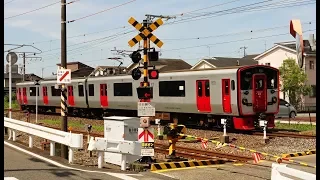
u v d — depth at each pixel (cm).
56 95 3578
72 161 1118
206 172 1002
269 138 1756
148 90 1082
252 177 949
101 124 2692
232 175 971
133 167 1036
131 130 1130
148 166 1038
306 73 4597
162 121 2552
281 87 4441
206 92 2155
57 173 956
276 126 2405
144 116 1067
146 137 1064
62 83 1306
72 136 1098
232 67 2059
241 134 1922
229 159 1258
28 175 928
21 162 1113
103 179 891
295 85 4362
